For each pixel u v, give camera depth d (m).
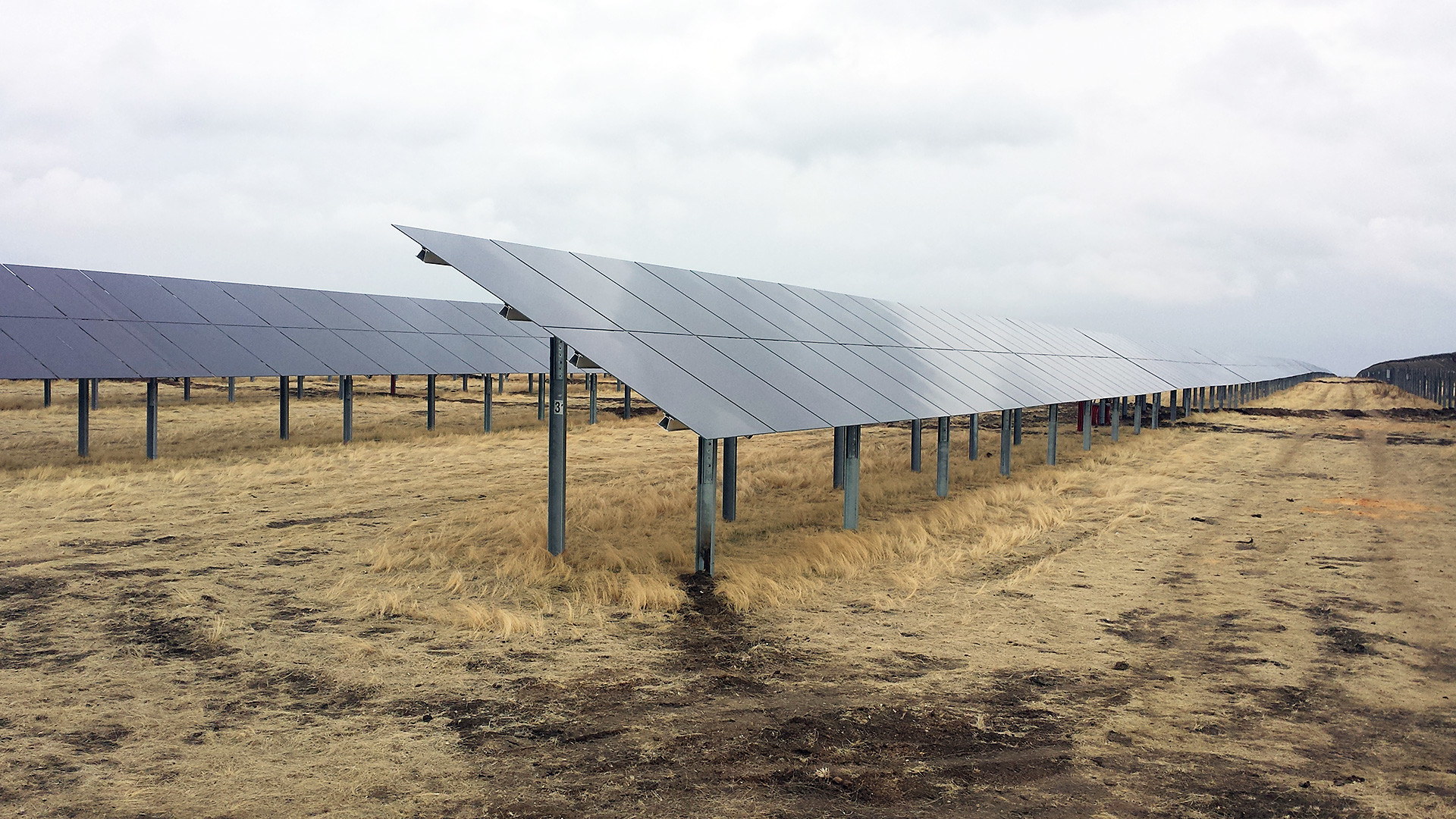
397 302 35.62
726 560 12.94
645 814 5.55
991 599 11.23
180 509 16.66
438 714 7.20
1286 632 9.93
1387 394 80.31
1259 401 68.50
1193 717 7.40
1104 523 16.75
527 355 36.91
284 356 27.61
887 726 7.12
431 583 11.47
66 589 10.86
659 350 12.80
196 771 6.07
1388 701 7.80
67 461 22.28
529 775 6.09
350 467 23.17
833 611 10.59
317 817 5.43
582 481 21.62
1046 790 6.00
